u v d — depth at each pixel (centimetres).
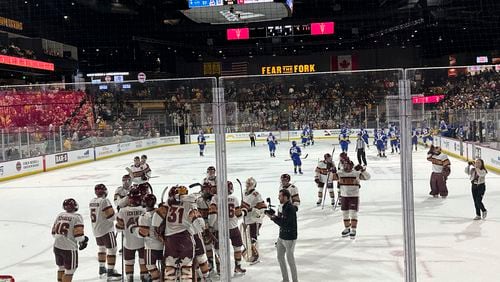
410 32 4259
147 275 710
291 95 3488
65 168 2438
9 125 2536
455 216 1104
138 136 3219
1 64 2716
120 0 3938
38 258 901
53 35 3816
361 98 3192
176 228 631
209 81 3641
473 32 3912
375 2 4134
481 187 1059
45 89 3042
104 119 3180
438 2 3650
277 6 2923
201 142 2645
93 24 4062
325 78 3725
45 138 2369
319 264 784
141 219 659
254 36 4659
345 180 945
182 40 4672
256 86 3428
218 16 3127
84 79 4025
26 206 1441
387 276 718
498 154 1711
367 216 1119
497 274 723
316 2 4222
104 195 757
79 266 830
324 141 3206
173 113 3291
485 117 1886
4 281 579
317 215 1152
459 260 792
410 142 466
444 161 1311
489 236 930
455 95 2939
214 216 736
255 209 796
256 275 742
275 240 944
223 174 486
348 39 4562
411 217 467
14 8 3381
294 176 1811
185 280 625
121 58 4266
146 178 1413
